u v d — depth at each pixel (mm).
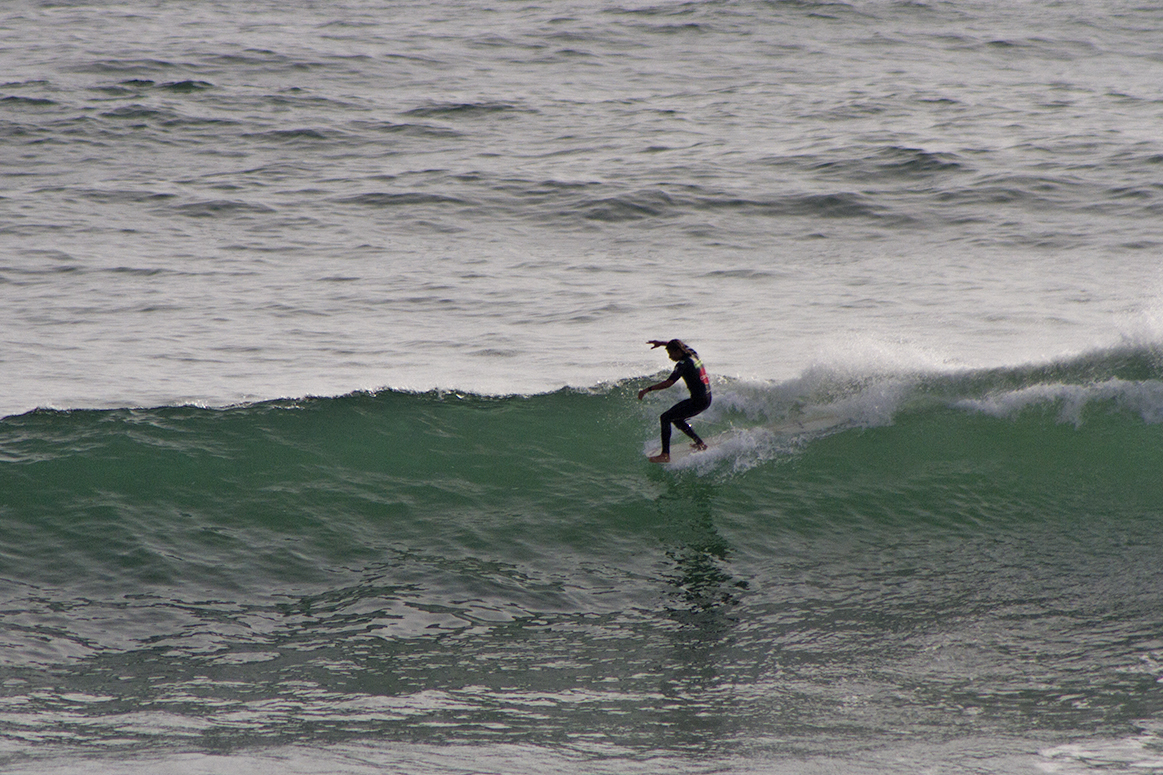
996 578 33594
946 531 36688
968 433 42438
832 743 24031
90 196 77875
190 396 46625
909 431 42656
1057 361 46469
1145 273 63219
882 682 27547
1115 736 24219
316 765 22422
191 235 70875
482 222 74812
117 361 50406
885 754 23359
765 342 54031
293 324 56406
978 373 46031
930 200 78688
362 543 34688
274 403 43500
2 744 23453
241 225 73062
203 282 62500
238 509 36062
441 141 93500
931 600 32250
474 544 34969
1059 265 65438
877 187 81562
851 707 26156
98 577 31859
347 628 30000
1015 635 30125
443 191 80500
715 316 58312
